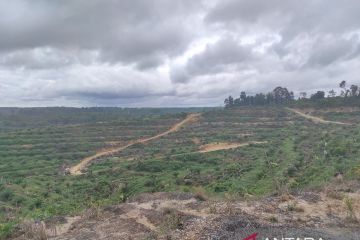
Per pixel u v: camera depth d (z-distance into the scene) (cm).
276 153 7600
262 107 14175
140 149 10006
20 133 11675
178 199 2028
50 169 8394
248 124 11881
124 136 11544
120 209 1895
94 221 1756
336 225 1570
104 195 5525
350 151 6500
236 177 5872
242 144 9275
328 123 10750
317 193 2064
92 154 9919
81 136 11519
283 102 15662
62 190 6147
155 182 6006
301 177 5153
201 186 5509
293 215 1692
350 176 2617
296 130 10162
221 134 10694
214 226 1486
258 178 5584
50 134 11662
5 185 6475
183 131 11669
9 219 2208
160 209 1847
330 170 4906
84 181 6819
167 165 7606
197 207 1844
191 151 8994
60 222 1809
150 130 12138
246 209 1777
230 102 17612
